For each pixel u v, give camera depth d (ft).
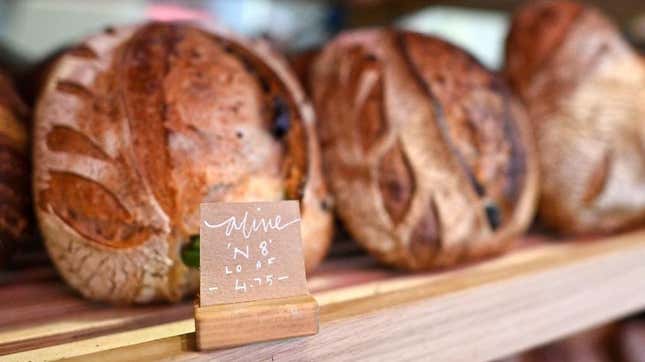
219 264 1.42
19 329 1.60
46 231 1.71
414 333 1.75
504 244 2.22
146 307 1.75
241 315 1.39
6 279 1.94
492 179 2.16
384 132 2.09
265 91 1.98
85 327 1.61
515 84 2.64
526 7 2.81
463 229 2.08
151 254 1.66
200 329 1.37
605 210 2.45
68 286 1.86
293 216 1.51
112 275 1.68
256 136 1.86
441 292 1.85
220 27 2.11
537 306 2.06
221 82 1.89
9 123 1.80
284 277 1.46
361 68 2.19
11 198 1.75
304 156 1.96
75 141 1.72
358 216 2.08
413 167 2.05
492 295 1.94
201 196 1.70
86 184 1.68
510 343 1.99
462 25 4.72
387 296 1.80
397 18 4.12
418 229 2.04
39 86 1.98
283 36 4.20
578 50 2.51
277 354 1.48
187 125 1.76
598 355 2.50
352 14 4.07
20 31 4.74
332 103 2.20
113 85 1.78
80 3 4.89
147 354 1.41
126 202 1.66
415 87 2.14
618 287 2.29
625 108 2.48
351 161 2.10
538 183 2.42
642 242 2.46
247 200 1.76
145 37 1.90
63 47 2.37
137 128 1.72
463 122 2.16
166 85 1.80
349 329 1.62
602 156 2.43
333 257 2.27
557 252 2.33
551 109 2.48
